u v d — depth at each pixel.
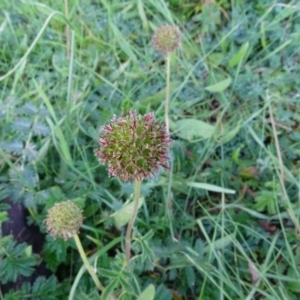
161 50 0.16
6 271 0.14
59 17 0.21
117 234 0.16
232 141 0.19
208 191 0.18
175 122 0.19
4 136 0.18
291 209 0.15
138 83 0.21
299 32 0.21
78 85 0.20
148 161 0.10
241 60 0.20
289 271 0.15
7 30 0.23
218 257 0.14
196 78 0.21
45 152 0.17
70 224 0.11
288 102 0.19
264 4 0.23
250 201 0.17
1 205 0.15
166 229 0.16
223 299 0.14
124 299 0.12
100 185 0.17
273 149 0.18
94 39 0.22
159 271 0.15
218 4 0.23
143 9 0.23
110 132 0.10
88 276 0.15
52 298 0.14
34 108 0.18
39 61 0.22
